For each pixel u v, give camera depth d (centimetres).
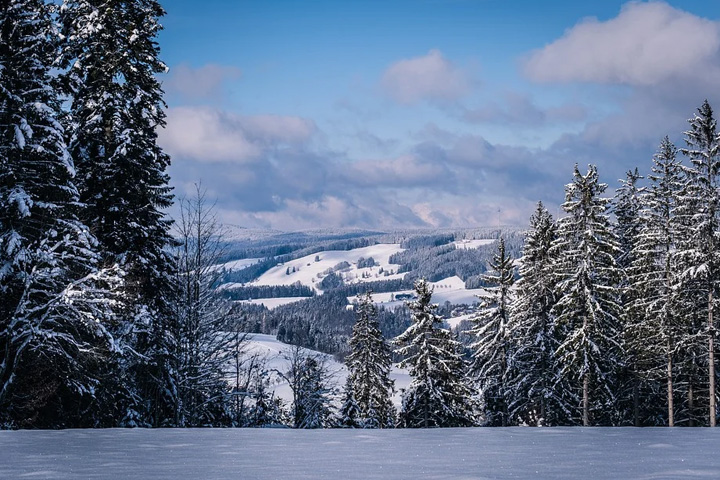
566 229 3703
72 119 2183
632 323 3950
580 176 3688
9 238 1739
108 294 1858
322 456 716
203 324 2517
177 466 629
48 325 1827
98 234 2172
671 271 3688
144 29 2309
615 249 3625
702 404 4128
